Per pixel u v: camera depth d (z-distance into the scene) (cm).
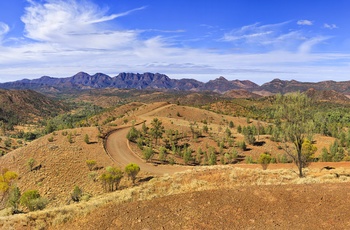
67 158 6078
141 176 5266
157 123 9744
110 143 8019
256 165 4766
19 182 5034
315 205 1753
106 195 2989
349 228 1462
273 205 1825
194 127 10762
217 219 1731
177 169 5947
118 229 1750
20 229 1942
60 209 2206
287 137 3041
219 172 3216
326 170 3488
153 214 1895
